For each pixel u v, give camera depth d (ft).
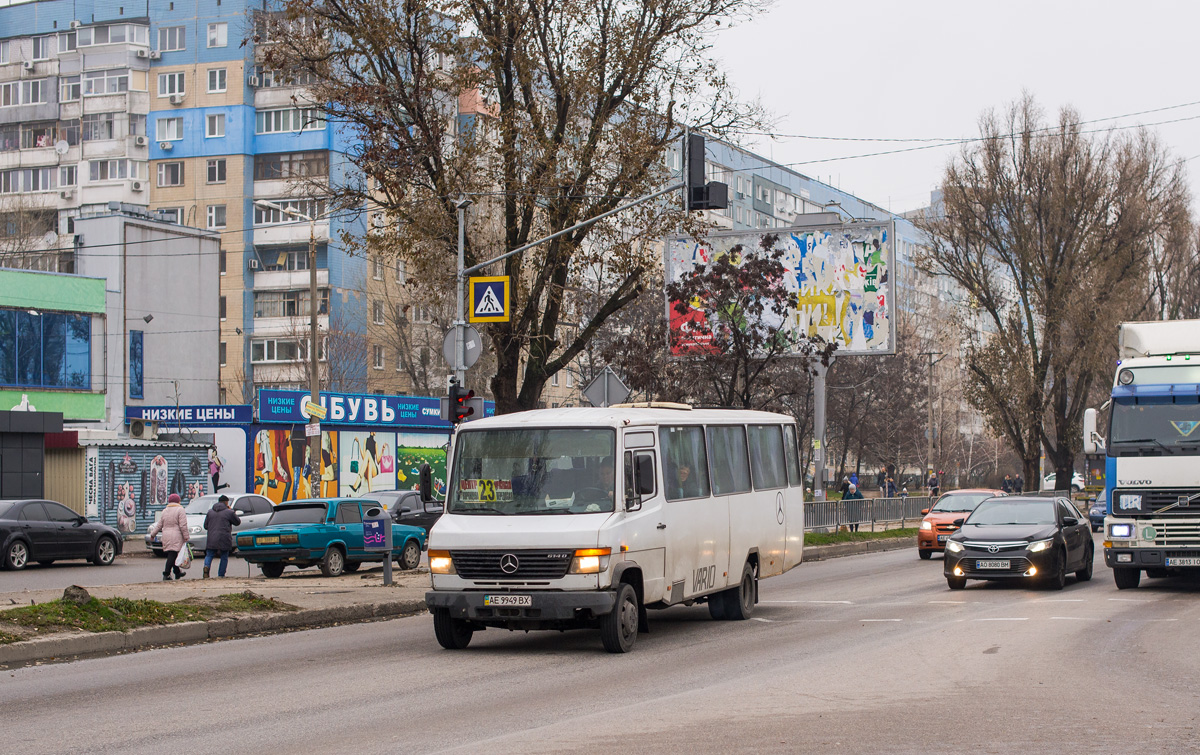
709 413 54.08
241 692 34.76
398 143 85.20
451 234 84.64
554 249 87.25
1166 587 68.39
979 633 47.37
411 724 29.35
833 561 101.09
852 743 26.21
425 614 61.62
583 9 86.89
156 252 177.37
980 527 69.82
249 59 244.22
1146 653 40.88
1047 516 70.69
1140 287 175.01
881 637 46.57
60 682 37.09
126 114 246.27
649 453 45.96
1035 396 174.91
